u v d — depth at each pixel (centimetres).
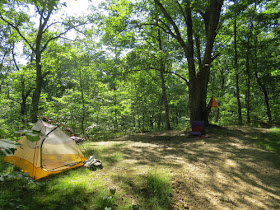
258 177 509
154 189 392
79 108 1213
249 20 1361
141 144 864
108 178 434
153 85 1814
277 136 906
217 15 1157
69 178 430
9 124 845
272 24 1254
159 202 356
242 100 2341
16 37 1516
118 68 1328
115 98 1630
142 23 1346
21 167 447
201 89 1243
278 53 1559
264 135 956
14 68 2144
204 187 437
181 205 359
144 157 634
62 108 1307
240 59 1636
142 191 386
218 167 562
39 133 224
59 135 525
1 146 175
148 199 363
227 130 1133
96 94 1420
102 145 809
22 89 1805
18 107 2177
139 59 1267
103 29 1349
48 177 436
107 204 331
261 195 423
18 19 1256
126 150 732
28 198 330
